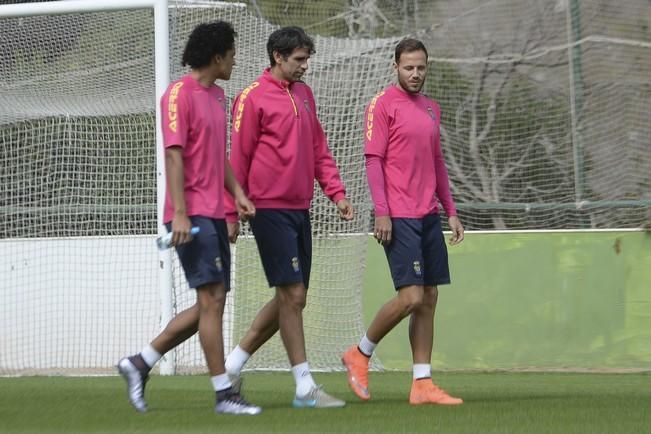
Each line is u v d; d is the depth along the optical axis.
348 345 34.38
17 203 36.75
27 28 34.84
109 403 21.89
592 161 41.22
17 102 35.47
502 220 40.72
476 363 34.78
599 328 34.28
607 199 40.81
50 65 35.06
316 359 34.34
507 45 46.28
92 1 32.56
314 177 21.94
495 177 42.78
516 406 21.20
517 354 34.69
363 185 34.84
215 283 19.61
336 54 35.12
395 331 34.81
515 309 34.75
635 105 41.78
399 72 21.73
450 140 43.84
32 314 35.97
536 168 42.41
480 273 34.97
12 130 36.69
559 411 20.31
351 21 47.81
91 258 35.66
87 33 34.94
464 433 17.16
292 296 21.11
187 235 19.06
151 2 32.09
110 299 35.44
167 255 32.44
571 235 34.53
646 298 34.03
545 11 46.12
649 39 42.59
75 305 35.75
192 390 26.02
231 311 33.78
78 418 19.12
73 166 36.50
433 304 22.05
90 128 36.47
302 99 21.25
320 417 19.23
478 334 34.88
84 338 35.69
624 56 42.56
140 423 18.41
